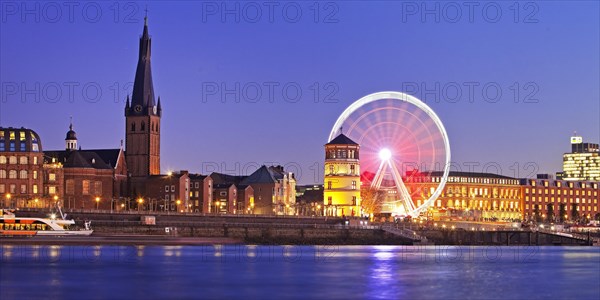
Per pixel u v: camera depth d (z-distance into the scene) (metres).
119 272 189.50
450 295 160.75
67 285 166.38
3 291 158.00
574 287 175.50
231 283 173.75
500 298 158.50
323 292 162.62
